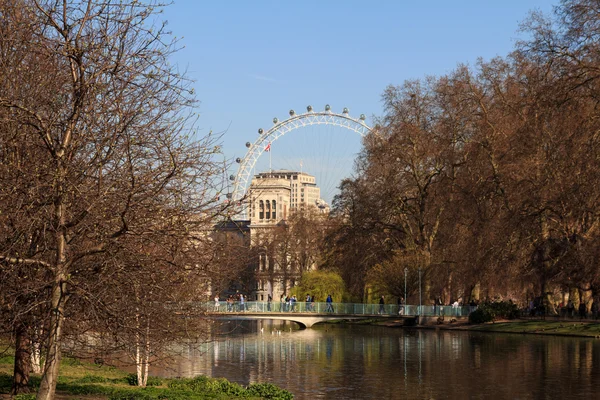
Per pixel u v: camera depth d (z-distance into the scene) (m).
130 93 21.91
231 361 54.91
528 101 72.50
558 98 64.69
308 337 78.88
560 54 65.50
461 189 81.56
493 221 74.38
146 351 25.69
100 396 28.75
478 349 60.72
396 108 91.88
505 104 80.06
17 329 23.50
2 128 21.78
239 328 98.75
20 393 27.14
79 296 21.39
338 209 105.88
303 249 148.50
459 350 60.47
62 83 22.62
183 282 23.05
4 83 22.03
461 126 86.06
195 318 27.20
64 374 39.44
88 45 21.22
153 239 21.42
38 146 21.80
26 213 21.08
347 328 95.31
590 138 62.56
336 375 46.81
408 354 58.53
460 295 94.44
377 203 95.31
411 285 94.44
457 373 46.88
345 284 108.00
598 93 62.94
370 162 95.69
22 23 22.20
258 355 59.22
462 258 79.06
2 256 20.42
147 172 21.34
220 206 22.36
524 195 69.25
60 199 20.61
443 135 87.00
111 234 21.05
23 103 21.84
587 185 62.06
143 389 32.34
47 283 20.78
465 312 91.31
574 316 81.00
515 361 52.09
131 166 20.34
